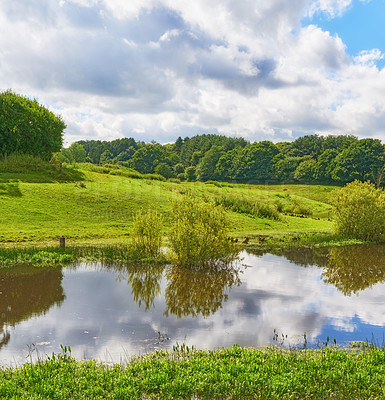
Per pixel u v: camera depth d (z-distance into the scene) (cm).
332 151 11988
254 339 857
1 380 613
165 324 937
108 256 1714
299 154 14875
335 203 2788
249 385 615
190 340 842
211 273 1500
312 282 1400
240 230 2888
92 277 1386
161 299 1145
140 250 1789
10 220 2345
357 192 2720
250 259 1823
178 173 16700
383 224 2536
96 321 945
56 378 626
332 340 865
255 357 727
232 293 1227
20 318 955
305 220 3753
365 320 1002
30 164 3784
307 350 801
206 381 627
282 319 995
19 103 4266
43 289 1212
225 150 16925
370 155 10819
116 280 1355
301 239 2505
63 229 2328
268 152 13525
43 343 807
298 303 1138
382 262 1823
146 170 16975
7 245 1877
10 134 4112
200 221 1734
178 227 1656
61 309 1028
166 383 612
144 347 796
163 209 3086
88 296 1153
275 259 1841
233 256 1809
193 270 1545
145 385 612
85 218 2611
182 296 1181
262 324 955
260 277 1457
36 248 1795
